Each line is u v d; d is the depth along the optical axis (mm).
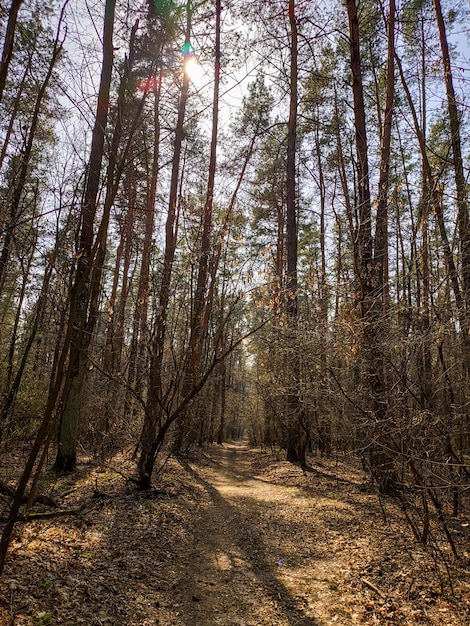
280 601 4574
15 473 8641
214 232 7340
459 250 6250
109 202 3172
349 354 6613
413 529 5469
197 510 8148
